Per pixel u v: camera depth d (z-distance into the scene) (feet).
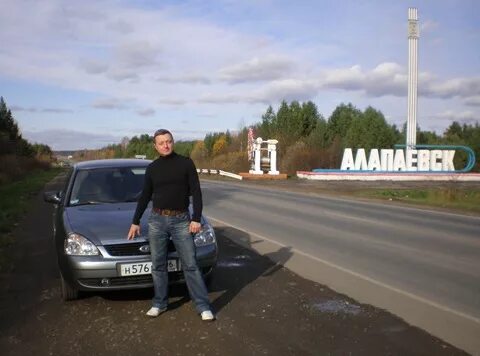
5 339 15.52
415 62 138.00
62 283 18.89
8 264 26.12
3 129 214.48
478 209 58.44
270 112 210.59
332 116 210.38
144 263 17.81
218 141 237.66
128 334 15.72
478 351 14.33
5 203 57.00
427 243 32.96
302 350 14.35
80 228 18.75
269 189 92.12
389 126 166.20
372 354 14.06
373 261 26.94
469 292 20.84
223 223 42.04
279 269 24.70
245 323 16.62
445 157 140.05
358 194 81.30
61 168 314.76
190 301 18.97
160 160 16.67
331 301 19.20
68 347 14.80
